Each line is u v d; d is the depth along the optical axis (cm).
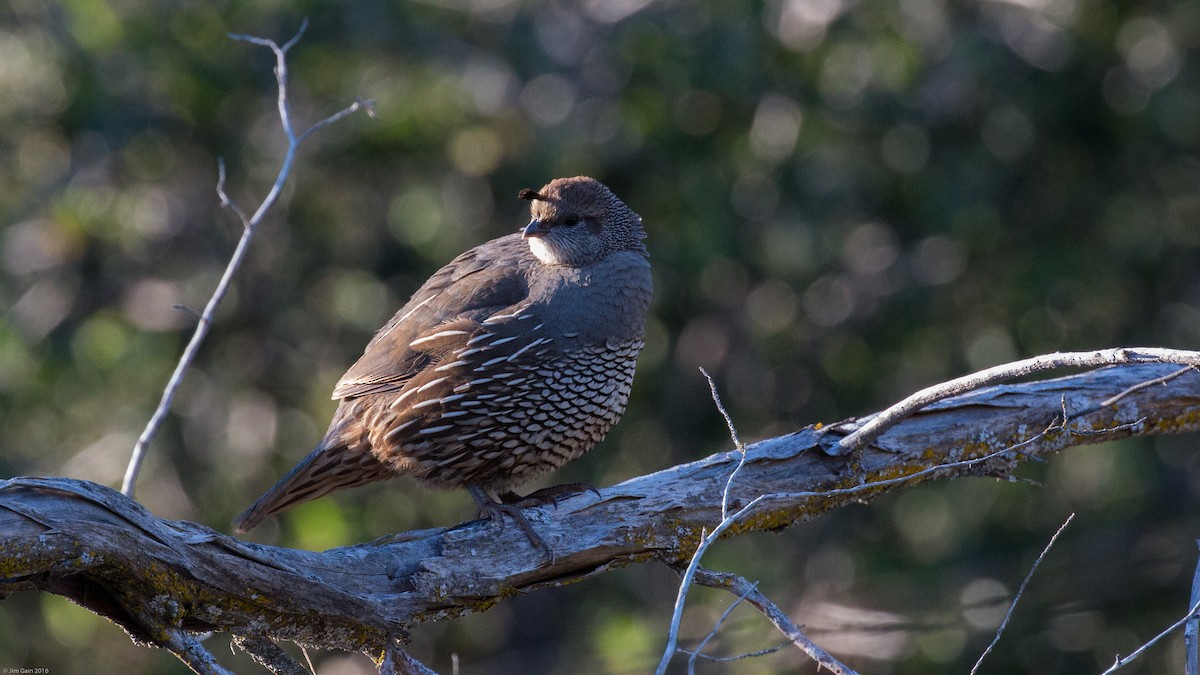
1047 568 1334
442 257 1322
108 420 1291
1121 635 1348
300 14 1266
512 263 802
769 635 1216
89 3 1222
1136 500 1374
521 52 1308
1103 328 1345
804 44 1267
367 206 1362
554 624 1506
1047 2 1275
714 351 1407
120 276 1291
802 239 1294
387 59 1304
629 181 1322
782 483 696
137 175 1288
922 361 1377
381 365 785
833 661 593
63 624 1262
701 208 1289
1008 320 1333
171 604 552
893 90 1269
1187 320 1340
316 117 1312
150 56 1238
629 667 1242
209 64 1259
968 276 1353
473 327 764
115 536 530
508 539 657
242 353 1321
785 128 1289
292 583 584
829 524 1420
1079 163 1315
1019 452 717
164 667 1311
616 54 1305
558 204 781
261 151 1305
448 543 648
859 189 1302
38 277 1282
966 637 1315
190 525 562
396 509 1357
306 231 1335
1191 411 735
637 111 1280
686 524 683
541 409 771
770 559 1384
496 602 661
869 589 1345
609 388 788
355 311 1339
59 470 1276
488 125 1319
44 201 1266
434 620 648
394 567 636
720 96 1298
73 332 1262
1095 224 1322
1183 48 1277
